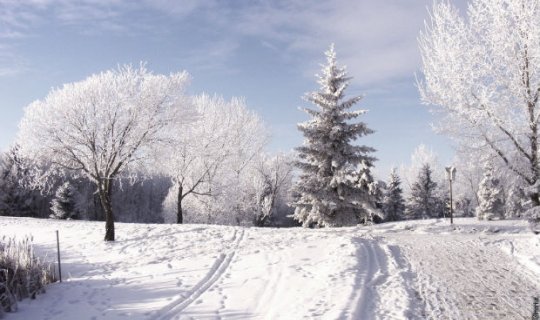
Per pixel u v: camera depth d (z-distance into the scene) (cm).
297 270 1234
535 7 1474
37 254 1980
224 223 4541
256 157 4894
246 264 1395
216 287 1155
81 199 5916
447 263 1285
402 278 1105
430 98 1680
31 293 1126
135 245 2025
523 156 1565
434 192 6512
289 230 2161
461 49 1580
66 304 1059
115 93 2291
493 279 1102
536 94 1509
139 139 2277
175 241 2011
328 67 2614
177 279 1270
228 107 4275
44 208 6303
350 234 1934
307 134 2566
